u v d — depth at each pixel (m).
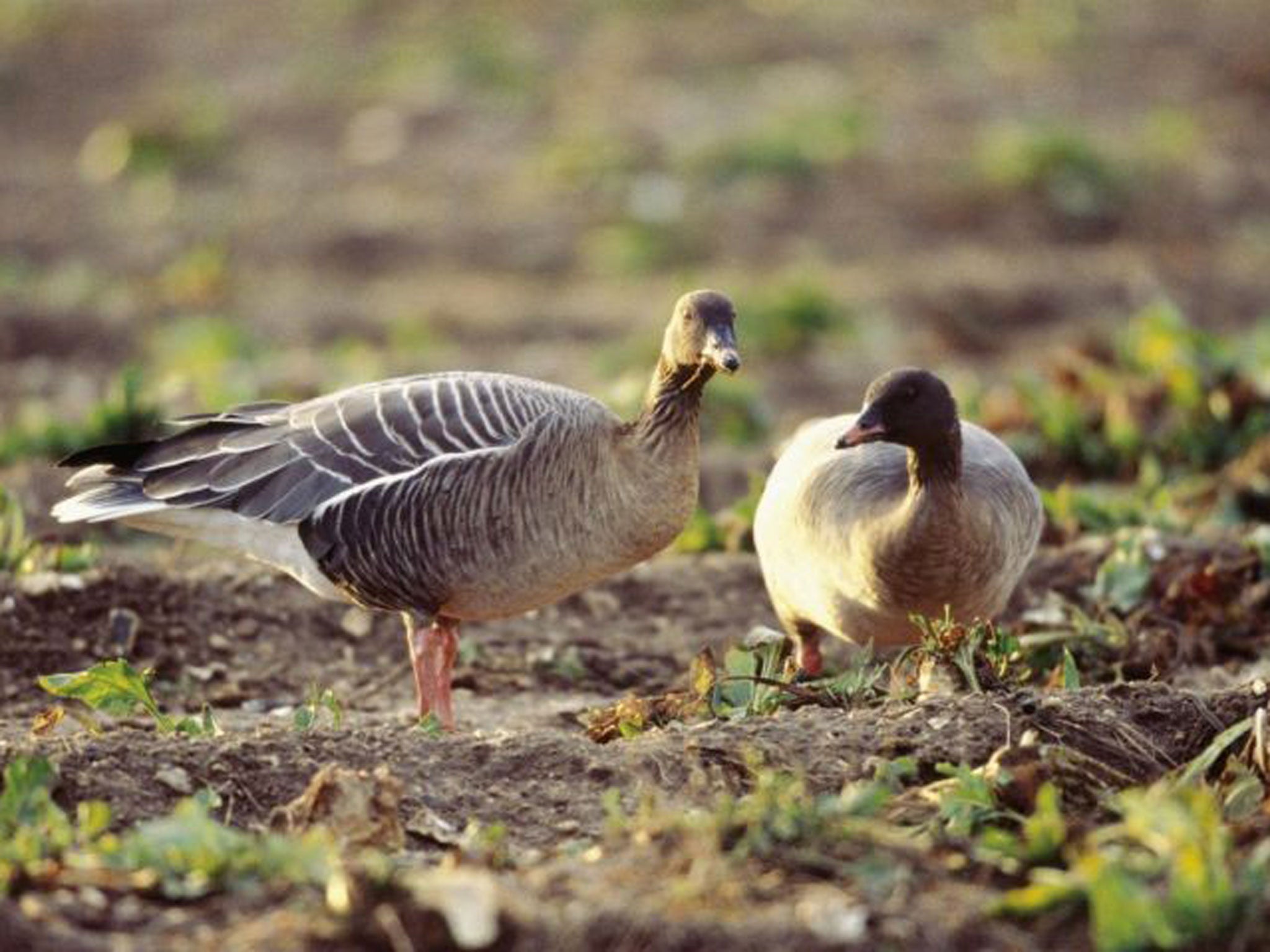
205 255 27.33
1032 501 12.41
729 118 32.50
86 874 8.58
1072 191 28.94
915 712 10.23
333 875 8.42
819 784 9.63
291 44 41.28
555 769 9.95
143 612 13.69
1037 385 18.19
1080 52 36.34
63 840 8.83
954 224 28.66
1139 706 10.41
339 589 12.07
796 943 7.95
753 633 12.23
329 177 31.95
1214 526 15.53
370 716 12.69
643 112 33.22
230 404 19.34
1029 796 9.32
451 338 24.97
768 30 38.00
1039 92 34.06
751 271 27.33
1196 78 35.09
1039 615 13.51
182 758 9.86
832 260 27.67
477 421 11.78
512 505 11.68
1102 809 9.47
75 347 24.95
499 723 12.49
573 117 33.25
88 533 15.62
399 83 35.97
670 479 11.97
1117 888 7.95
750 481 16.19
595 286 27.25
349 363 22.52
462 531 11.70
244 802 9.70
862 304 25.39
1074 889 8.23
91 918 8.30
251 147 33.94
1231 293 26.22
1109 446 17.61
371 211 30.03
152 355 24.52
